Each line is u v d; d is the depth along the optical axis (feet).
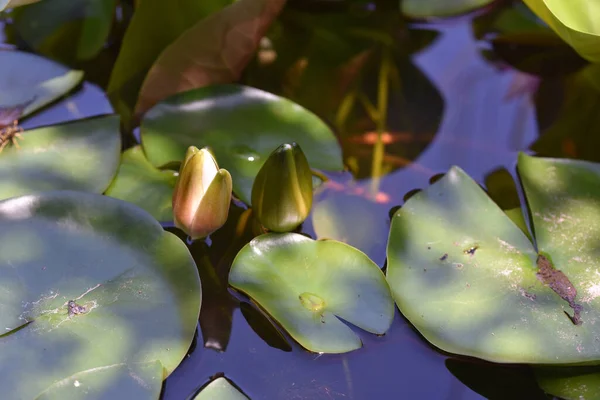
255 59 4.54
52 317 3.84
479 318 3.91
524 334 3.89
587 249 4.02
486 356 3.86
